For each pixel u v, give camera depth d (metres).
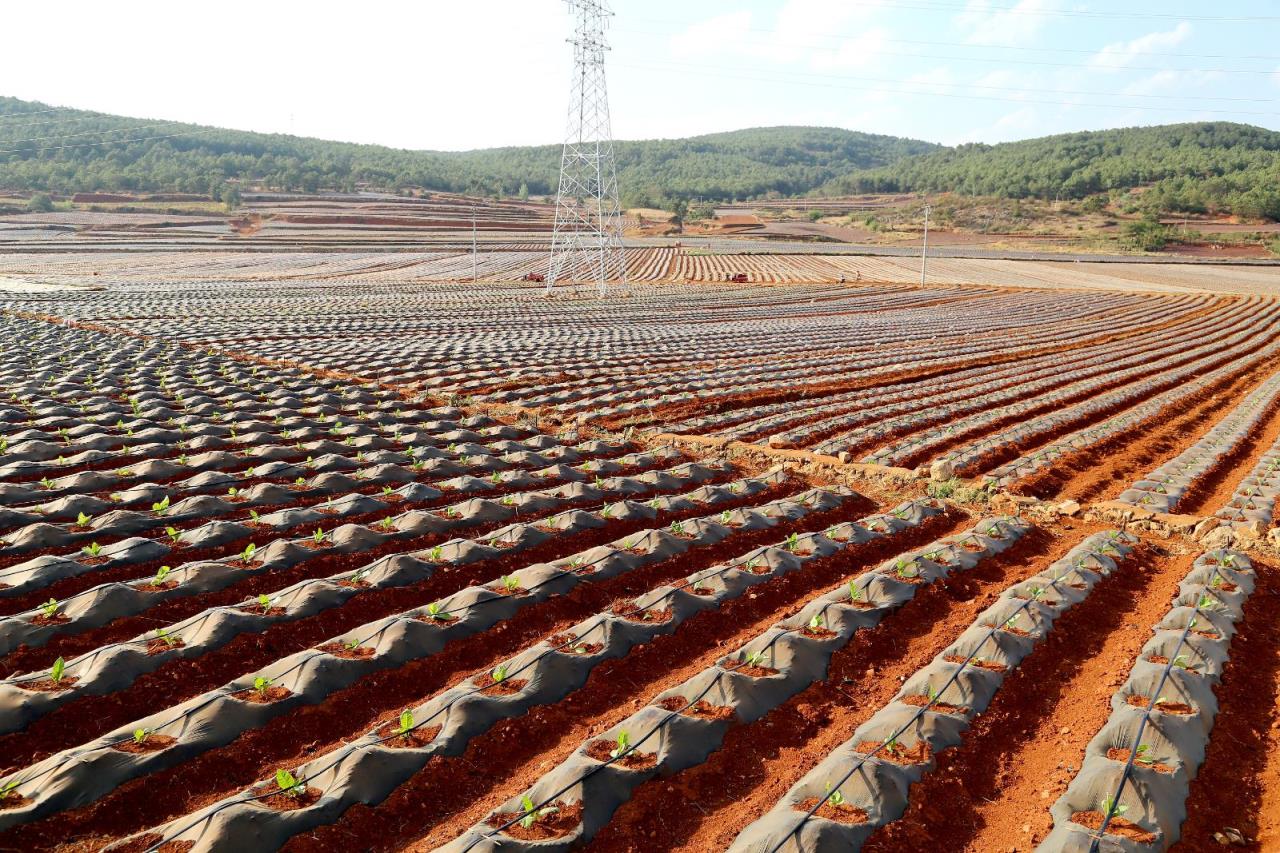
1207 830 6.97
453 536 13.08
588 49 63.53
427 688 8.98
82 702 7.93
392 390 24.59
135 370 25.02
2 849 6.14
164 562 11.35
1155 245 133.75
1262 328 51.50
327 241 120.25
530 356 32.94
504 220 166.12
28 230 116.94
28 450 15.88
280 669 8.57
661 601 10.51
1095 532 14.53
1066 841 6.50
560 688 8.66
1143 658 9.49
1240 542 13.80
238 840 6.21
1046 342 43.12
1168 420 25.92
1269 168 197.12
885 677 9.48
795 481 16.81
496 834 6.40
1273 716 8.69
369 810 6.75
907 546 13.67
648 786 7.18
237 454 16.64
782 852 6.32
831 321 50.44
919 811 6.96
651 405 24.31
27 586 10.12
